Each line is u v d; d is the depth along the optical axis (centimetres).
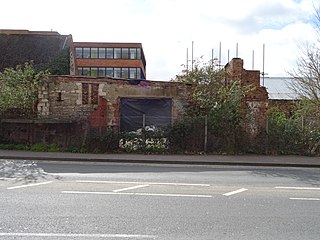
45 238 596
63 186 1006
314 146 1936
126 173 1280
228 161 1648
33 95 2062
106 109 2100
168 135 1886
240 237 625
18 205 790
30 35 3628
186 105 2130
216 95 2011
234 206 833
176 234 631
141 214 746
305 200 912
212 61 2681
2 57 3406
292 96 3766
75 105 2084
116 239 600
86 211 757
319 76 2241
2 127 1961
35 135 1959
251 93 2286
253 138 1945
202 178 1215
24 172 1259
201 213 766
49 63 3309
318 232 659
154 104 2133
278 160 1717
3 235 606
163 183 1094
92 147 1858
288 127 1956
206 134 1892
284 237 630
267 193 988
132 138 1878
